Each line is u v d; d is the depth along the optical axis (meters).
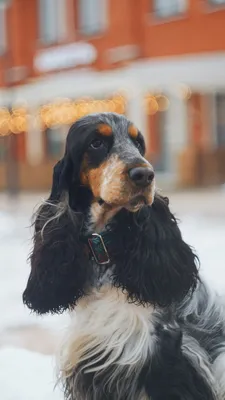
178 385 3.21
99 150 3.23
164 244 3.28
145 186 3.06
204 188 18.11
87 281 3.29
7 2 22.28
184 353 3.29
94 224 3.32
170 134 18.91
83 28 20.31
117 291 3.24
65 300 3.33
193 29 17.56
